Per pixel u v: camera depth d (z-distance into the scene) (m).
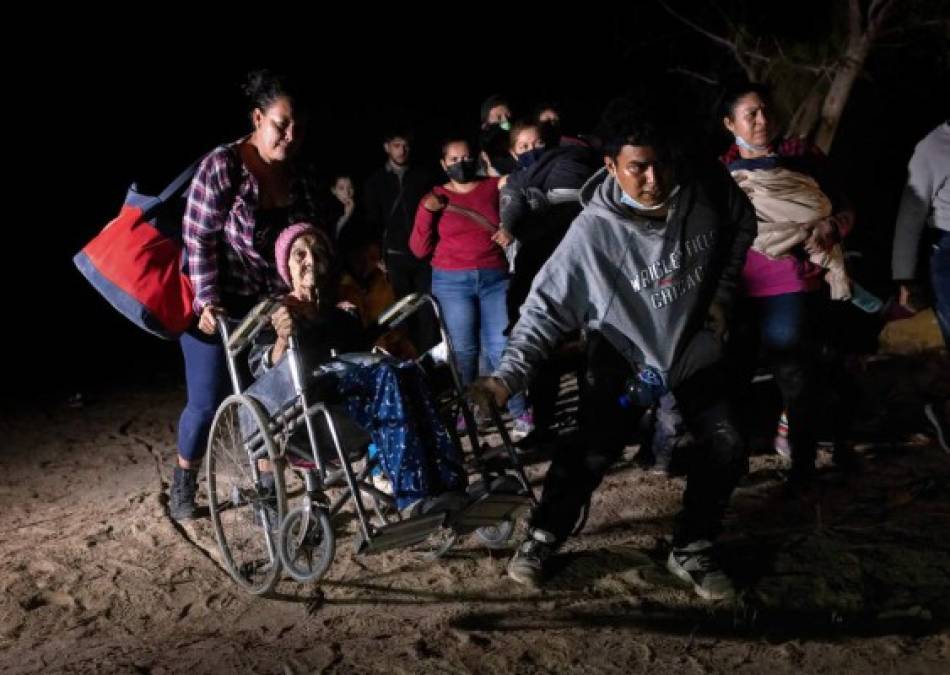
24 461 6.98
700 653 3.99
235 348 4.68
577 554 4.90
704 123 9.89
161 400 8.54
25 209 13.98
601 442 4.39
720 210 4.16
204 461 6.28
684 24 10.36
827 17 8.95
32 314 12.23
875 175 9.36
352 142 12.38
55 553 5.22
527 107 10.90
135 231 5.02
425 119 12.06
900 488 5.56
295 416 4.36
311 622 4.39
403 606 4.48
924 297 5.48
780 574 4.62
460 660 4.00
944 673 3.77
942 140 5.26
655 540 5.03
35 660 4.19
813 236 5.17
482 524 4.30
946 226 5.30
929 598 4.36
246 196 4.90
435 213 6.63
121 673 4.02
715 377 4.28
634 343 4.19
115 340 11.12
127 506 5.86
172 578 4.88
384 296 7.47
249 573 4.83
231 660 4.09
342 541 5.13
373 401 4.21
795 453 5.48
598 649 4.05
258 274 5.02
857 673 3.80
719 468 4.29
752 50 9.30
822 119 8.57
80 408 8.35
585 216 4.17
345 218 8.27
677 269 4.12
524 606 4.42
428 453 4.20
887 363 7.98
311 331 4.65
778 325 5.26
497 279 6.57
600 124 4.00
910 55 9.19
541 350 4.19
